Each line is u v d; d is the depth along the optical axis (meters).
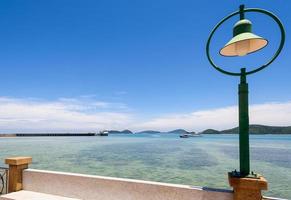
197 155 47.06
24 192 5.41
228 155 47.22
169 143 101.12
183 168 30.44
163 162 36.16
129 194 4.40
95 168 30.09
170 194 4.05
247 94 3.61
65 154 47.12
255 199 3.34
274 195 19.00
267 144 100.81
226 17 3.81
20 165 5.68
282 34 3.45
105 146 75.31
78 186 4.96
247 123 3.58
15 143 91.38
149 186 4.24
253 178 3.40
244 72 3.66
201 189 3.83
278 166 33.44
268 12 3.53
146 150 59.69
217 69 3.85
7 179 5.70
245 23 3.65
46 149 60.09
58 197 5.05
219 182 22.59
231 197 3.61
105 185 4.66
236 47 3.85
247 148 3.55
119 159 39.34
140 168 30.31
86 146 74.25
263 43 3.66
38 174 5.48
